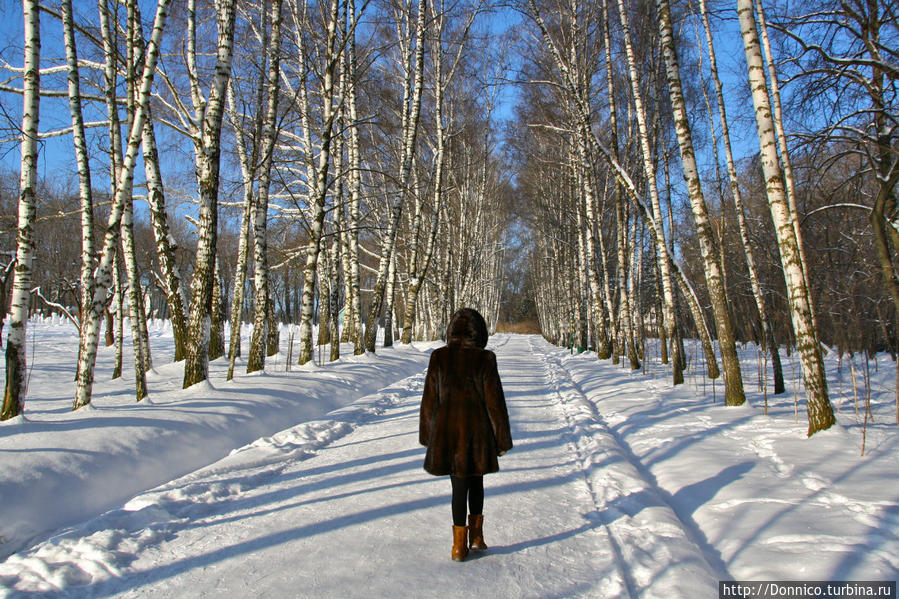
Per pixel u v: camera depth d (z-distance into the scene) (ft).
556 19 58.54
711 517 13.03
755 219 56.59
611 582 10.29
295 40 51.01
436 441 11.93
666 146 60.18
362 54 56.54
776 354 32.19
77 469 15.70
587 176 65.05
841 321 36.40
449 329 13.14
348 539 12.56
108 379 45.88
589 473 18.13
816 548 10.55
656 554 11.02
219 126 30.71
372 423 27.45
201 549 12.08
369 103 67.72
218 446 21.38
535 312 311.47
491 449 11.90
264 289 39.45
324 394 33.45
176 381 38.22
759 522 12.25
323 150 45.37
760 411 25.66
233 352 32.91
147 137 44.34
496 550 12.04
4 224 33.45
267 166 40.34
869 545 10.50
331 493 16.05
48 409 28.35
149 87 25.50
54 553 11.35
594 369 54.65
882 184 24.88
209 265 29.84
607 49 50.39
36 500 13.92
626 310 57.98
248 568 11.06
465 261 101.76
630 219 72.59
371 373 45.24
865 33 26.81
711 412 26.23
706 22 39.42
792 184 29.27
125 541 12.08
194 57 43.29
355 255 58.65
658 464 18.28
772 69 30.35
